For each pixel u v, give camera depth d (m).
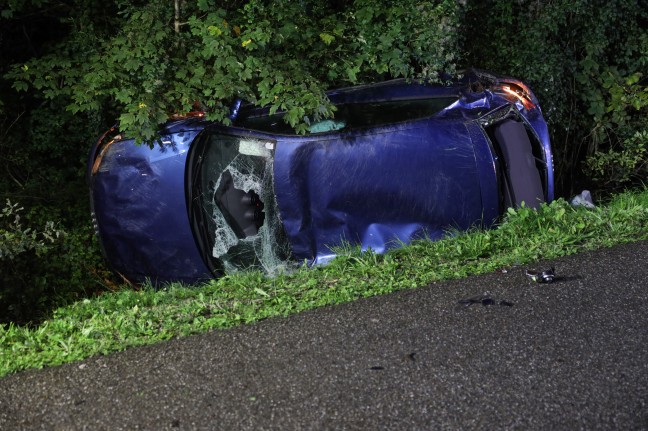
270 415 4.14
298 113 6.93
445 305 5.45
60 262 8.01
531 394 4.20
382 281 6.02
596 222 7.02
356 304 5.59
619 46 9.74
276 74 7.26
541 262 6.22
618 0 9.30
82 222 8.60
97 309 6.29
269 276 6.84
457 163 7.02
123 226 7.01
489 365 4.54
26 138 9.52
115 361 4.92
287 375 4.56
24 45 9.62
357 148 6.92
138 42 7.41
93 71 7.63
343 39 8.37
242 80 7.34
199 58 7.59
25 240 6.59
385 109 7.54
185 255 6.98
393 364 4.61
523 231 6.83
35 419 4.29
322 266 6.75
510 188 7.32
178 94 7.20
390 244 6.98
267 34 7.38
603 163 9.23
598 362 4.52
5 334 5.55
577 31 9.45
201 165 7.03
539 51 9.01
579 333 4.91
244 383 4.50
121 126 6.86
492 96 7.44
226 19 7.91
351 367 4.61
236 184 7.05
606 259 6.18
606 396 4.15
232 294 6.22
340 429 3.98
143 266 7.10
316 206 6.91
